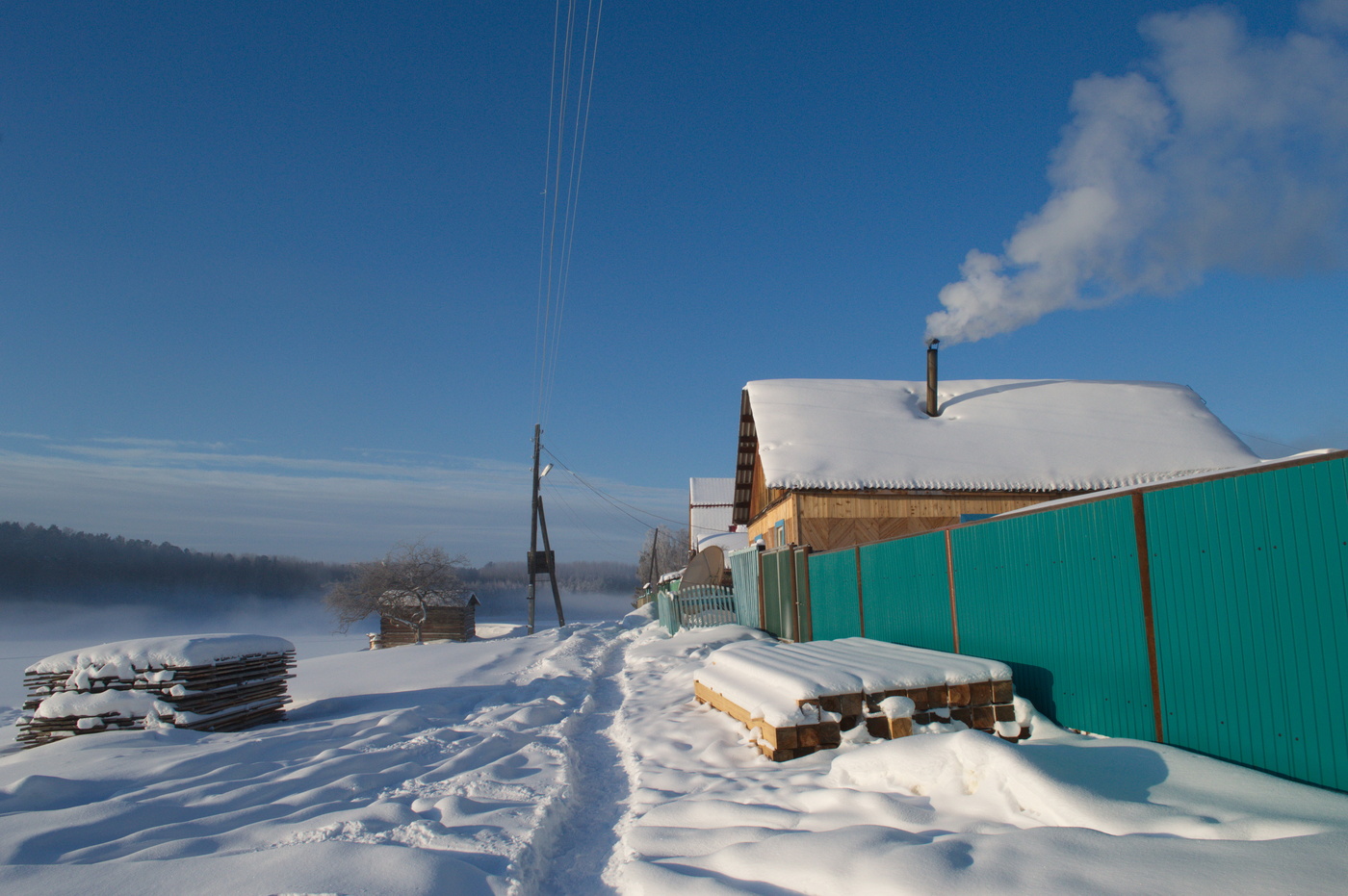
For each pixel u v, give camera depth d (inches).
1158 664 192.1
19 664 1473.9
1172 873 109.8
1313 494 153.1
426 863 139.0
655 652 536.7
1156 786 154.5
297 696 498.3
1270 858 109.9
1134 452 741.9
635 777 232.7
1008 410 823.7
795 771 210.4
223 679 392.5
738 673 295.6
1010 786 154.9
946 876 116.6
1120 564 206.7
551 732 309.7
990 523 275.0
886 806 159.8
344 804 206.8
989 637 274.8
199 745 314.8
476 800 204.4
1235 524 171.0
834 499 697.0
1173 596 188.1
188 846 165.8
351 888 130.6
